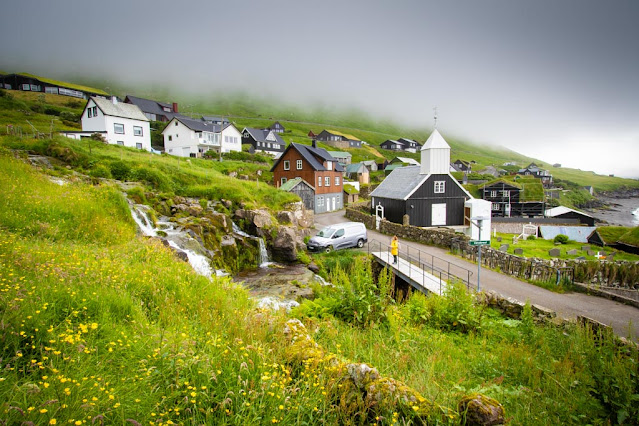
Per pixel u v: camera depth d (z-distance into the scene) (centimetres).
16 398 303
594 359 601
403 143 17338
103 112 4431
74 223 1197
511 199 7212
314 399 397
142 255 1009
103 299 548
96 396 322
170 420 314
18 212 1108
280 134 13938
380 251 2266
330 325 731
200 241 1812
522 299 1389
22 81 8738
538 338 795
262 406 359
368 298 855
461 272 1794
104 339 443
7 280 529
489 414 371
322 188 4950
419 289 1509
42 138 2619
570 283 1535
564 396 520
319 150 5297
